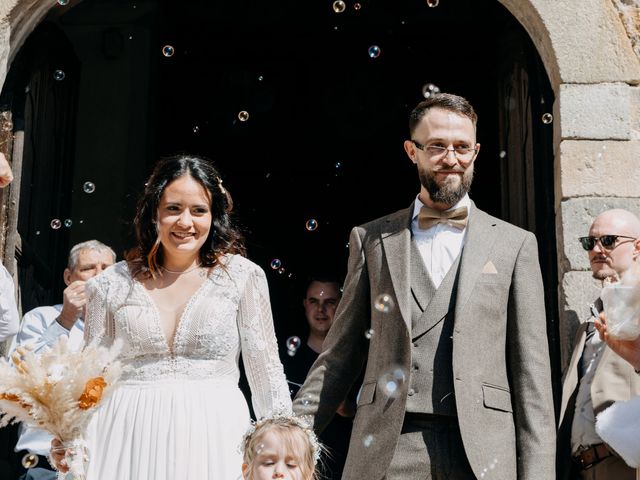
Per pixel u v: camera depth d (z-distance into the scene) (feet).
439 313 11.23
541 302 11.42
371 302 11.76
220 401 10.85
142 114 25.93
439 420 10.92
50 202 19.99
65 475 9.34
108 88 25.96
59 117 20.34
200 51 29.07
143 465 10.46
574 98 15.93
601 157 15.74
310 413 11.64
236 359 11.30
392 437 10.89
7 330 13.05
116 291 11.18
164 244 11.31
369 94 29.50
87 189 15.71
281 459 10.06
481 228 11.74
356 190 30.01
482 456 10.63
